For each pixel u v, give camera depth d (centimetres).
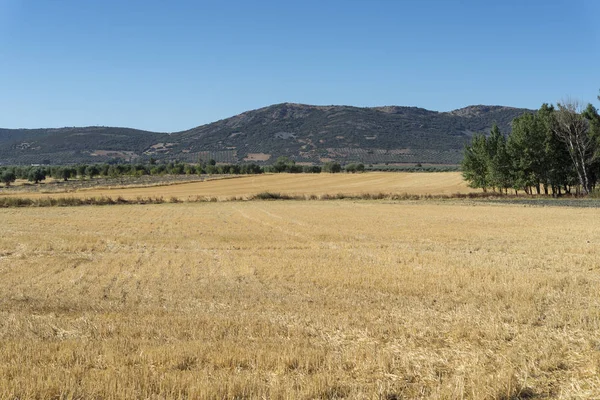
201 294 1666
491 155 7844
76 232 3747
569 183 7269
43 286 1856
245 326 1200
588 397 789
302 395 780
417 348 1042
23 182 14838
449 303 1463
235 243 3106
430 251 2641
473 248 2755
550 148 6994
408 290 1667
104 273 2125
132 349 1024
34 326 1233
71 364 936
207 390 780
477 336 1101
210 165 16875
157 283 1897
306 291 1698
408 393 812
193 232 3716
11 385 808
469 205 5950
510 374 848
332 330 1176
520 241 2973
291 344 1038
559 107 7112
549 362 920
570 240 2950
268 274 2033
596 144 6906
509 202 6278
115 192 9294
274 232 3678
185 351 982
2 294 1716
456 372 905
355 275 1934
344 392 806
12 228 4019
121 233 3678
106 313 1378
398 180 11150
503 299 1500
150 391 794
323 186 10362
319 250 2750
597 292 1568
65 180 15138
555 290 1619
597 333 1091
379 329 1166
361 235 3409
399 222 4228
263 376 880
